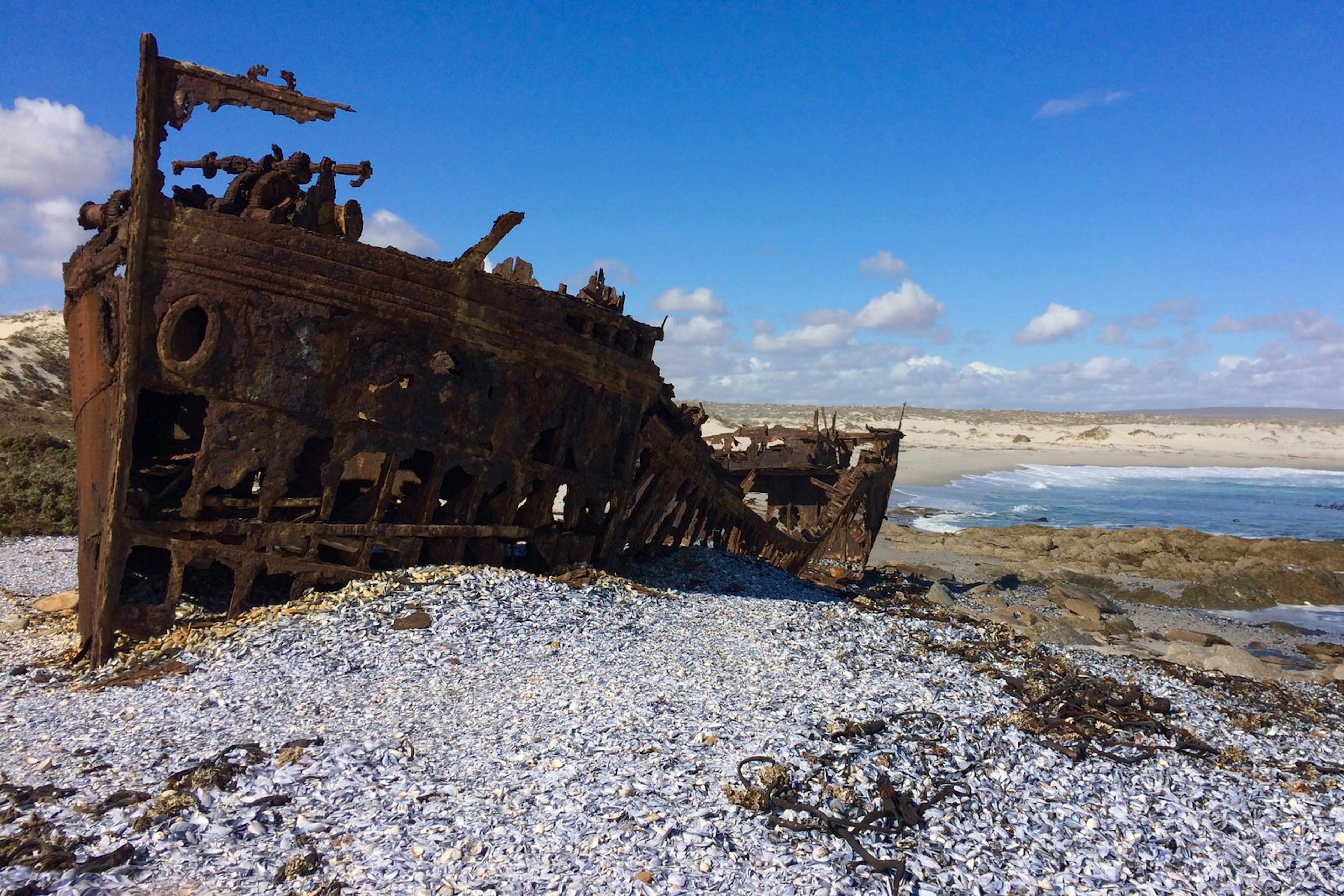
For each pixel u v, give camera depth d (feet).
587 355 34.01
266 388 26.11
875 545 97.81
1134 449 294.25
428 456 31.55
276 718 21.02
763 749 20.17
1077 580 81.30
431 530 30.73
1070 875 17.12
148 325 24.59
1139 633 60.85
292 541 27.68
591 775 18.33
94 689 23.03
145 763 18.45
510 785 17.79
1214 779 23.90
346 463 30.81
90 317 27.30
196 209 24.76
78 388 29.22
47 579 39.88
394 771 18.29
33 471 68.39
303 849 15.33
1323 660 56.49
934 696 26.27
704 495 48.47
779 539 59.26
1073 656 41.91
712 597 38.99
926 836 17.61
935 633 38.68
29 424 97.09
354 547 29.17
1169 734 27.50
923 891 15.56
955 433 311.06
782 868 15.48
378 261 27.20
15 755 18.88
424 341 28.60
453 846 15.48
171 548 25.88
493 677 24.34
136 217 23.93
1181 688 37.55
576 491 35.53
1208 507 150.10
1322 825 21.71
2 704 22.17
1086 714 27.61
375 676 23.89
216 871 14.56
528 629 28.19
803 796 18.22
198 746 19.31
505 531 33.22
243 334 25.57
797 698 24.57
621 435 38.06
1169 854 18.88
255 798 16.89
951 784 20.15
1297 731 32.73
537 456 35.40
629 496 39.11
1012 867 17.08
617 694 23.36
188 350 25.31
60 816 16.01
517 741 19.98
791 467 72.23
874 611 44.45
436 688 23.31
